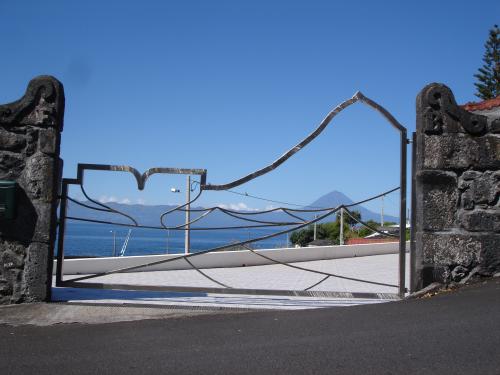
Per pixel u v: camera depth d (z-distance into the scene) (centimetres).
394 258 2012
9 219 724
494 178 767
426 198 762
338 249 2017
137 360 491
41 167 731
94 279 1229
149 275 1331
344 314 645
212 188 786
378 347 496
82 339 572
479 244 761
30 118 733
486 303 634
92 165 780
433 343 498
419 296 746
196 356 496
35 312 692
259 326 604
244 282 1188
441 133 766
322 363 461
